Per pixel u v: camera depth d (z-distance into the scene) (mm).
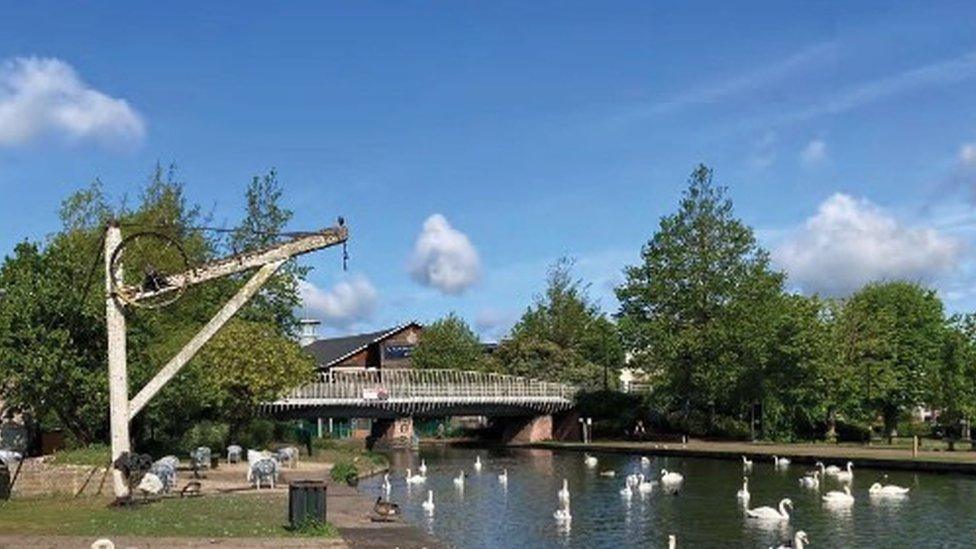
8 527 25484
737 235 89188
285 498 35094
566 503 38188
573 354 116375
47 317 39219
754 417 85438
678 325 89000
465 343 122500
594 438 99312
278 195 79062
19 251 45531
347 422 125250
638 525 37062
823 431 86812
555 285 124312
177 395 47531
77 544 22672
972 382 74312
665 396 87812
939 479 50531
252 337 59094
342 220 34094
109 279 31672
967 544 32156
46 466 34312
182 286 32375
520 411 102562
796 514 39469
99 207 65062
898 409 90375
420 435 121062
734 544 32562
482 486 52875
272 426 70562
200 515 28969
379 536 28422
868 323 86250
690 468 63500
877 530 35031
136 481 34594
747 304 84938
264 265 33438
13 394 40562
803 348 80438
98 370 39719
